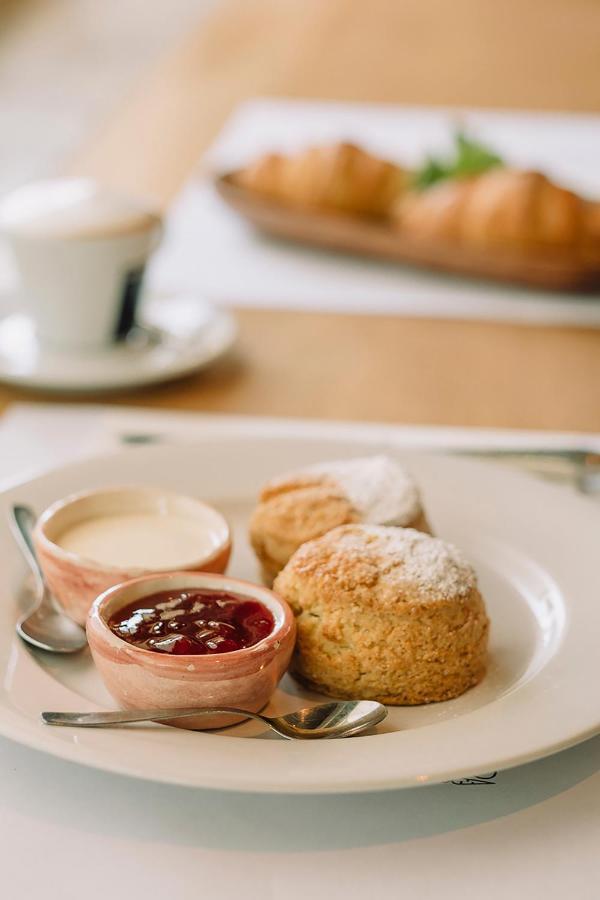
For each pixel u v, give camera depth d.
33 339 0.94
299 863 0.55
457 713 0.63
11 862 0.55
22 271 0.90
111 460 0.77
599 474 0.82
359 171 1.13
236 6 1.98
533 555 0.73
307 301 1.03
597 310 1.04
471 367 0.95
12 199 0.93
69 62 3.42
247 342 0.97
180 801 0.57
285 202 1.14
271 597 0.64
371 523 0.70
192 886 0.54
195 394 0.90
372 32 1.85
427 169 1.16
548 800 0.58
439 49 1.78
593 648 0.65
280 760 0.56
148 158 1.33
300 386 0.92
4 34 3.69
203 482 0.77
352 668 0.63
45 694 0.60
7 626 0.65
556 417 0.89
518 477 0.78
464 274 1.08
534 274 1.05
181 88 1.59
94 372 0.89
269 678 0.61
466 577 0.65
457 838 0.56
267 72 1.65
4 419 0.87
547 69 1.72
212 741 0.57
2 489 0.74
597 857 0.56
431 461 0.79
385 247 1.09
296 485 0.72
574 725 0.59
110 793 0.58
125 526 0.70
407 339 0.98
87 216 0.89
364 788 0.56
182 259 1.10
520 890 0.54
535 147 1.41
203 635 0.61
